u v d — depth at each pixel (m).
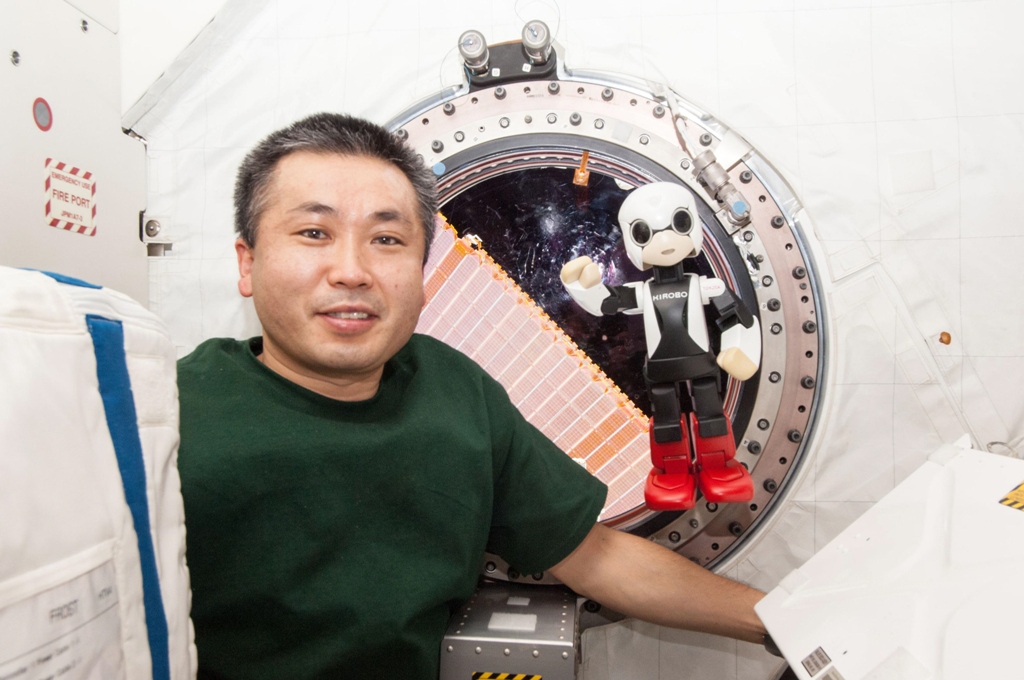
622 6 1.59
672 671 1.60
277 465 1.01
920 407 1.55
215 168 1.70
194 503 0.96
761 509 1.55
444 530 1.11
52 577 0.54
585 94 1.57
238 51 1.67
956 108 1.52
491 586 1.58
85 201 1.49
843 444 1.57
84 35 1.50
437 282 1.63
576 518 1.26
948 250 1.54
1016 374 1.52
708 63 1.57
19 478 0.52
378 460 1.07
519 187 1.64
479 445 1.17
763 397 1.54
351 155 1.03
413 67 1.64
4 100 1.26
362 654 1.03
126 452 0.66
